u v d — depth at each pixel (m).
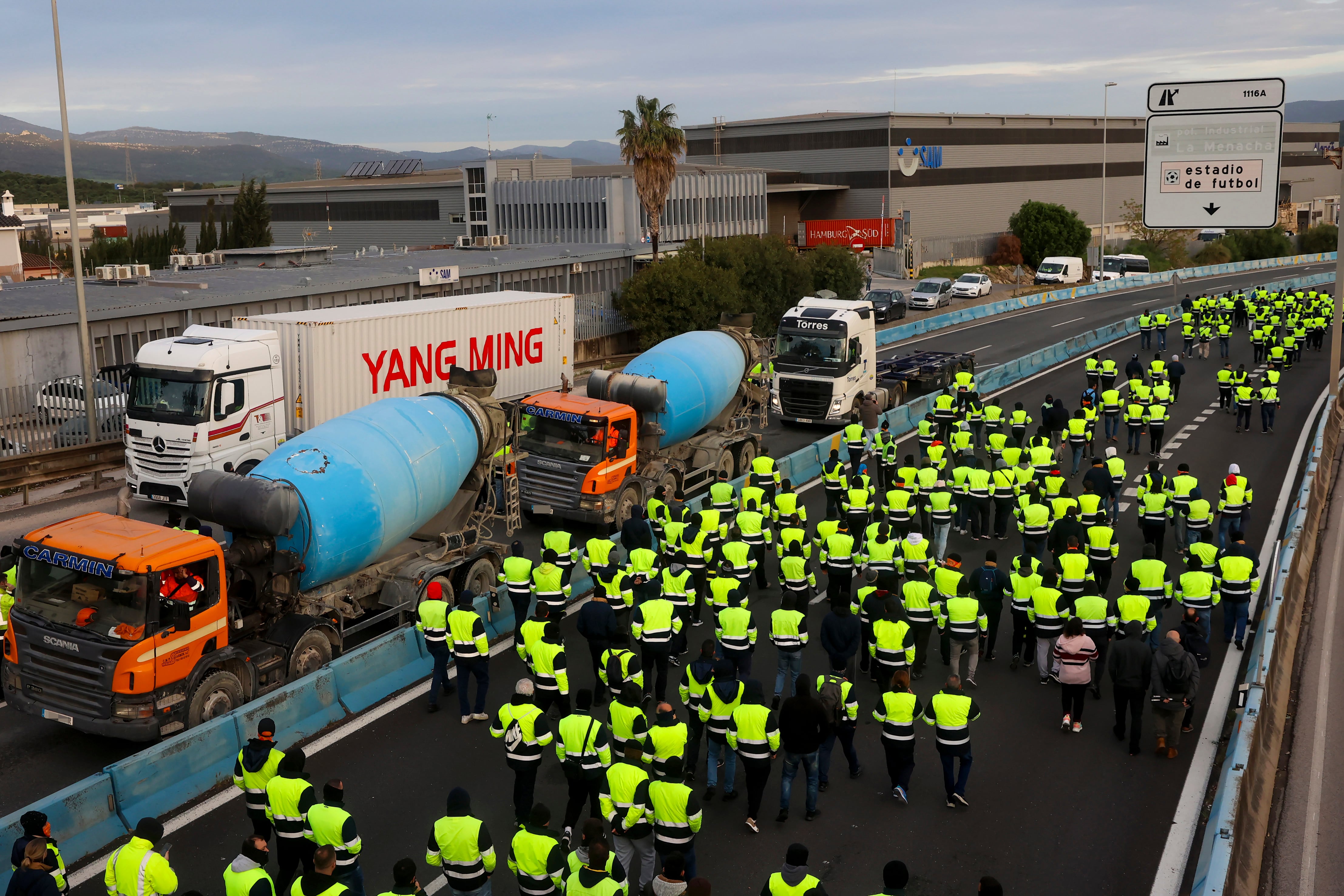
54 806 10.34
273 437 22.11
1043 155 104.75
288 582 14.01
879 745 13.10
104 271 35.16
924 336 51.06
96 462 25.55
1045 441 21.28
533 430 20.73
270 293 31.86
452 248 53.91
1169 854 10.54
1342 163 30.06
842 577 15.98
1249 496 19.27
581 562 18.45
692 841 10.02
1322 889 10.04
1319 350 45.56
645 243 52.00
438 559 16.30
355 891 7.89
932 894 9.89
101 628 11.70
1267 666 13.45
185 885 9.93
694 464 23.92
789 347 29.73
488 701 14.10
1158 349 46.31
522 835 8.44
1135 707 12.45
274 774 9.59
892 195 89.62
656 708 13.55
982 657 15.63
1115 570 19.23
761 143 97.06
